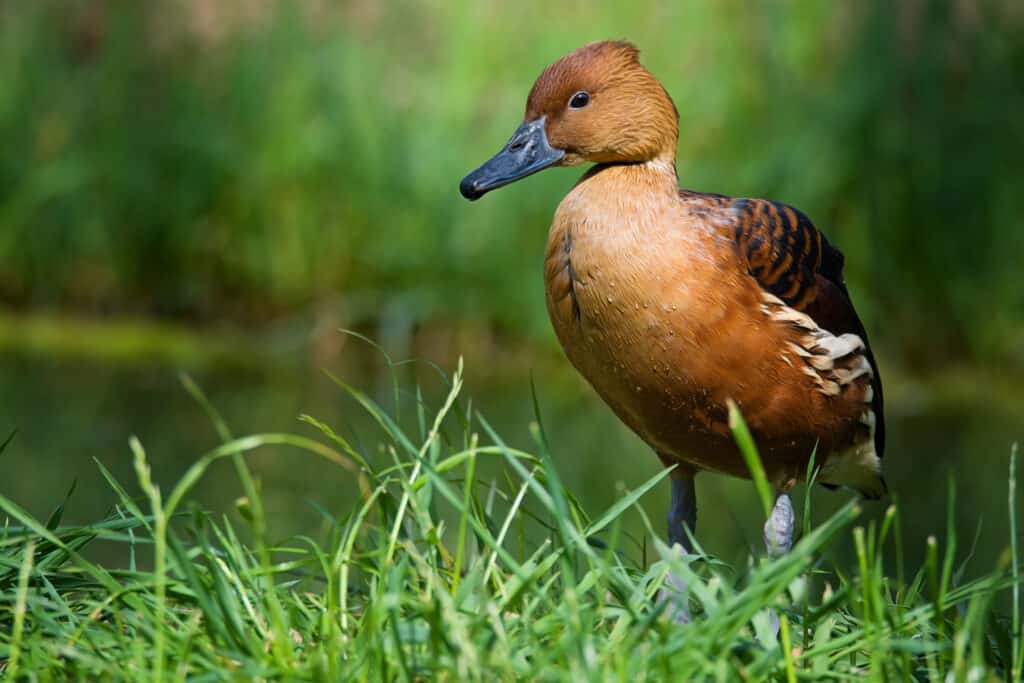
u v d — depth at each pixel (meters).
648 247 7.03
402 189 15.98
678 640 5.35
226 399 13.47
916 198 15.97
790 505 7.64
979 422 13.66
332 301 15.88
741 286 7.07
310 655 5.50
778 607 5.53
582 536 5.91
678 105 16.05
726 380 7.12
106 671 5.37
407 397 13.79
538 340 15.44
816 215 15.90
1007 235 15.97
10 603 5.93
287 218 16.11
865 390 7.54
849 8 16.36
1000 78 16.25
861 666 6.20
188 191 16.39
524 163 7.68
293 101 16.42
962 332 15.90
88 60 17.31
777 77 16.19
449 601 5.44
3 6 17.16
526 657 5.59
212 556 5.59
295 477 11.38
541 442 5.83
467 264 15.61
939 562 9.89
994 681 5.35
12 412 12.66
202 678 5.23
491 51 16.42
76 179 16.34
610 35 16.27
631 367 7.16
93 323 16.11
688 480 7.92
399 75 16.64
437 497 9.69
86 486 10.75
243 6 17.20
